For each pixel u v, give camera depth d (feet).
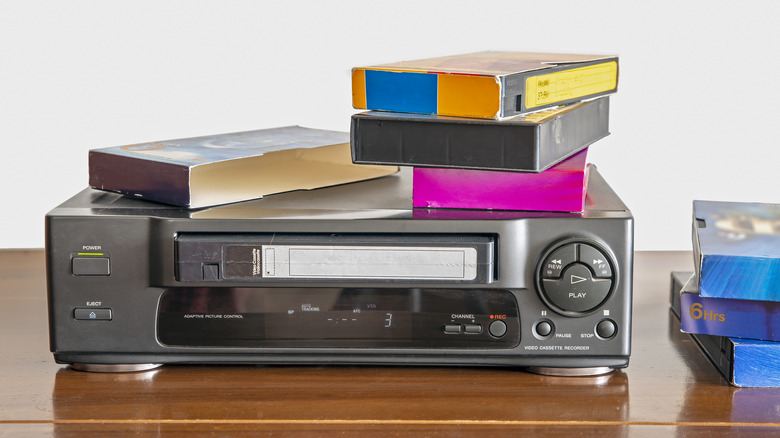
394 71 3.04
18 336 3.55
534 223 2.97
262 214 3.04
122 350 3.08
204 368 3.17
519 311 3.01
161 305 3.05
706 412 2.83
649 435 2.67
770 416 2.81
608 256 2.96
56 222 3.00
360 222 2.97
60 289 3.04
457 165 3.00
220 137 3.85
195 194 3.13
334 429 2.70
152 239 3.00
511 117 2.95
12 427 2.72
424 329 3.04
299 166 3.49
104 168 3.36
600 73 3.47
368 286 2.98
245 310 3.05
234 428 2.71
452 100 2.96
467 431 2.69
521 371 3.15
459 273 2.96
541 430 2.70
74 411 2.83
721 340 3.16
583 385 3.04
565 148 3.20
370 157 3.09
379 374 3.12
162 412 2.82
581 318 3.00
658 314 3.87
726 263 3.00
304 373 3.13
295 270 2.97
